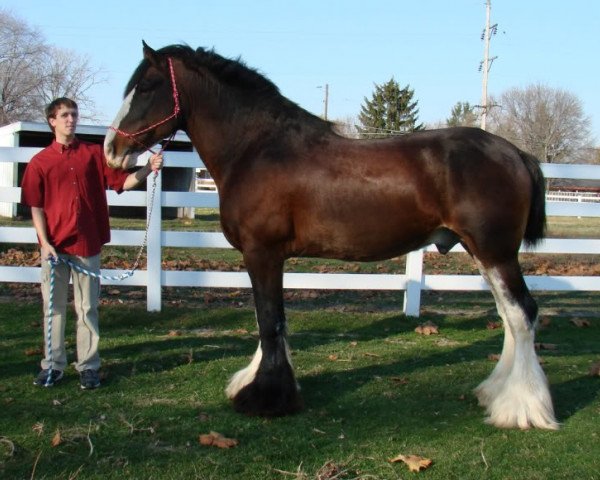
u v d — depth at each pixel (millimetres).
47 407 3902
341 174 3693
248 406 3828
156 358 4945
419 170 3652
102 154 4234
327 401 4098
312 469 3135
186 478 3025
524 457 3303
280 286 3904
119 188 4258
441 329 6035
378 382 4473
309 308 6758
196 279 6285
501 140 3775
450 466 3188
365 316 6309
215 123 3957
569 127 56312
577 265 9656
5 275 6184
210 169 4078
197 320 6027
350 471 3121
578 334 5965
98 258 4270
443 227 3773
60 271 4199
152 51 3963
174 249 10758
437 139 3730
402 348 5383
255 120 3873
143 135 4012
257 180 3758
